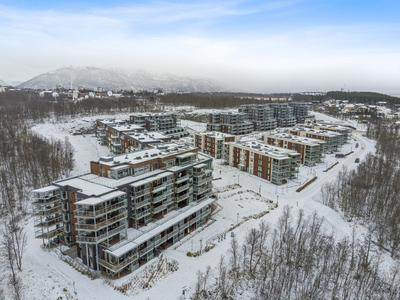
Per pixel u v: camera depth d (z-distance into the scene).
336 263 58.66
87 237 49.34
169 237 61.72
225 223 74.38
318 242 64.06
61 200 57.41
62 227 60.50
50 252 58.84
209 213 75.56
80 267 54.09
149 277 52.28
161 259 57.56
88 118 196.50
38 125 171.62
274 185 103.94
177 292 48.88
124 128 136.75
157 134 127.50
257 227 72.50
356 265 60.25
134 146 111.00
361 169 113.75
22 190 88.12
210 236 67.62
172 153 74.00
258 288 52.22
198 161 76.81
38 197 56.19
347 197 90.62
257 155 112.31
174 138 175.75
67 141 138.50
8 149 113.56
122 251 50.00
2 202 81.25
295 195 95.38
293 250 61.44
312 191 99.50
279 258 60.00
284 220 69.38
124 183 57.06
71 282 50.12
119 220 52.72
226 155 132.38
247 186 102.25
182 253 60.41
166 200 66.19
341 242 68.50
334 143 157.12
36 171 96.75
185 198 71.12
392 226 72.44
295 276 55.16
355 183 96.69
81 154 131.00
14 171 91.94
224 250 62.22
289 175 108.06
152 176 63.69
